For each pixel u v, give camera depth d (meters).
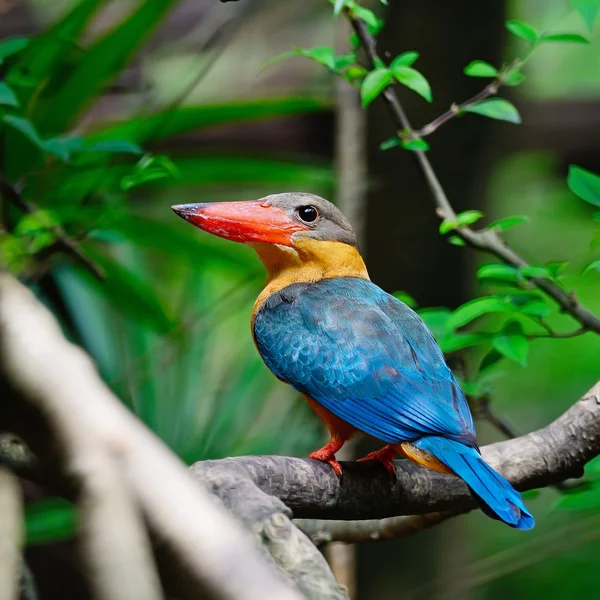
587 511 12.80
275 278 8.18
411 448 6.24
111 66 9.18
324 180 10.31
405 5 11.90
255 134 12.61
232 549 1.50
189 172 10.05
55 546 11.49
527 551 14.78
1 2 12.62
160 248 9.95
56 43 8.27
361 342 6.90
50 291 10.08
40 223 7.97
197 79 9.55
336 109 11.70
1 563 1.69
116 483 1.50
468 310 6.76
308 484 5.57
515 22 7.38
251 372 10.23
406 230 12.30
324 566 3.38
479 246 7.52
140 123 9.54
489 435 16.83
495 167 13.52
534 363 17.25
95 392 1.54
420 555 12.70
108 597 1.44
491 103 7.41
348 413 6.70
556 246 17.48
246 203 8.15
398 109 7.61
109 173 9.16
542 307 6.86
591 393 6.07
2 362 1.52
